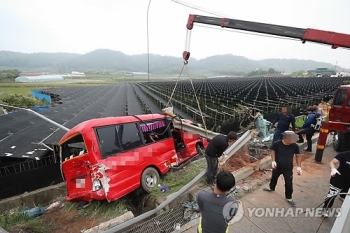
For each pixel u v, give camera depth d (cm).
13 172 787
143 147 583
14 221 551
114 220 450
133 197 589
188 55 746
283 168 440
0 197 670
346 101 695
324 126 629
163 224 420
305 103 1845
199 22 741
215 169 509
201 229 262
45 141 965
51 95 3678
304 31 609
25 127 1248
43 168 755
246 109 1432
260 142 805
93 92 4419
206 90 3838
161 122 678
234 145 546
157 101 2541
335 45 567
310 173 583
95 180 484
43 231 495
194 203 473
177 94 3325
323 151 677
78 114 1758
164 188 566
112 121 544
